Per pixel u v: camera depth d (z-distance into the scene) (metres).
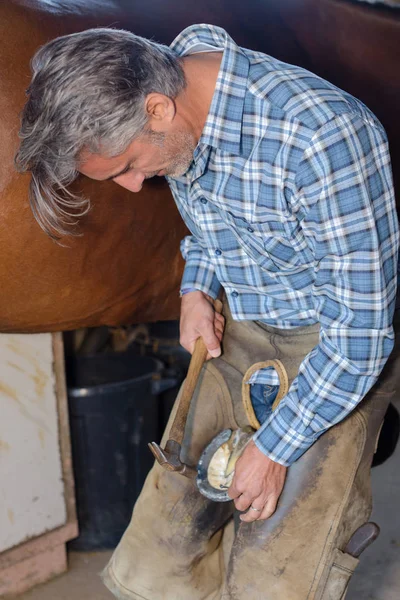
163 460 1.43
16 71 1.44
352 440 1.46
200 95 1.30
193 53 1.38
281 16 2.03
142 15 1.70
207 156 1.34
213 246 1.53
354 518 1.48
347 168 1.23
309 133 1.23
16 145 1.44
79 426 2.31
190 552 1.61
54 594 2.20
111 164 1.27
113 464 2.38
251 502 1.43
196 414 1.64
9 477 2.11
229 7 1.90
